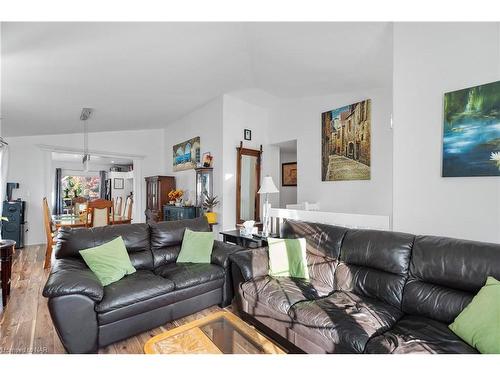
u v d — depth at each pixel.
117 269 2.25
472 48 2.03
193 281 2.34
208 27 2.56
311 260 2.42
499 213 1.92
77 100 3.59
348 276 2.11
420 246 1.83
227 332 1.65
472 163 2.01
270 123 5.35
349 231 2.32
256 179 5.15
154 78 3.46
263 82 4.16
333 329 1.54
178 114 5.48
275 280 2.28
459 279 1.57
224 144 4.65
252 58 3.45
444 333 1.40
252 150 5.03
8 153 4.75
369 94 3.83
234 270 2.46
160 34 2.46
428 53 2.25
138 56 2.78
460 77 2.08
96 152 5.78
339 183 4.18
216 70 3.63
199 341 1.50
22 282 3.11
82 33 2.12
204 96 4.61
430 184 2.25
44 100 3.34
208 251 2.80
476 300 1.38
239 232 3.52
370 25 2.43
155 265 2.69
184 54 2.98
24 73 2.56
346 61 3.13
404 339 1.37
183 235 2.96
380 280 1.92
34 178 5.14
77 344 1.73
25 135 4.96
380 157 3.68
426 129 2.27
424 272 1.73
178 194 5.38
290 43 2.88
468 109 2.03
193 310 2.37
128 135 6.18
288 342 1.83
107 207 4.30
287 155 6.36
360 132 3.91
